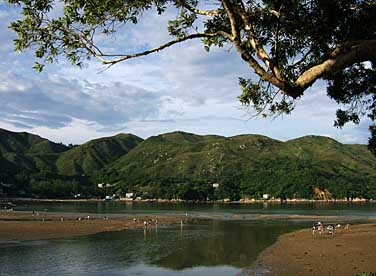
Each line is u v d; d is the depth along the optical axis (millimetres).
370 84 11609
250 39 7906
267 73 7527
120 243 49812
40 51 8391
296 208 155000
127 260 37875
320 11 9047
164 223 82125
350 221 89562
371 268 32438
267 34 9430
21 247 44688
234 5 7992
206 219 95062
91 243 49375
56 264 35125
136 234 60625
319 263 35188
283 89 7496
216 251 43781
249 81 10461
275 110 10477
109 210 132000
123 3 8242
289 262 36188
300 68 10172
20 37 8266
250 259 38500
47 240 51219
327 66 7375
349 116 12555
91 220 84250
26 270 32469
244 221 89562
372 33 9289
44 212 110938
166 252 42906
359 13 9266
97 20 8281
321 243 49000
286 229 70188
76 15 8273
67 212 114375
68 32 8344
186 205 183750
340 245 46688
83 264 35500
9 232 57719
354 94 11953
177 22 9398
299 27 9070
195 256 40469
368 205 182500
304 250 43344
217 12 8289
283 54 10000
